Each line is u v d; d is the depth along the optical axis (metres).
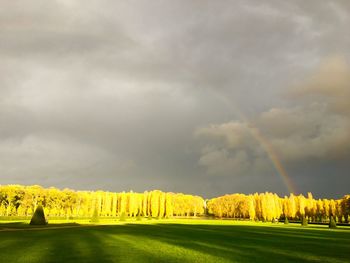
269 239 57.62
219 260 33.88
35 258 32.03
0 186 167.88
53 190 180.50
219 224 121.75
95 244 44.06
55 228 76.00
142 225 98.69
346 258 36.50
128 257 33.97
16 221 105.31
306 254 39.16
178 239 54.69
